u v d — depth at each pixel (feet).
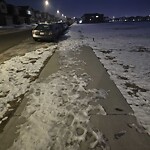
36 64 24.88
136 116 11.89
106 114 12.13
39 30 48.62
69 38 59.06
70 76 19.70
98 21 373.40
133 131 10.40
